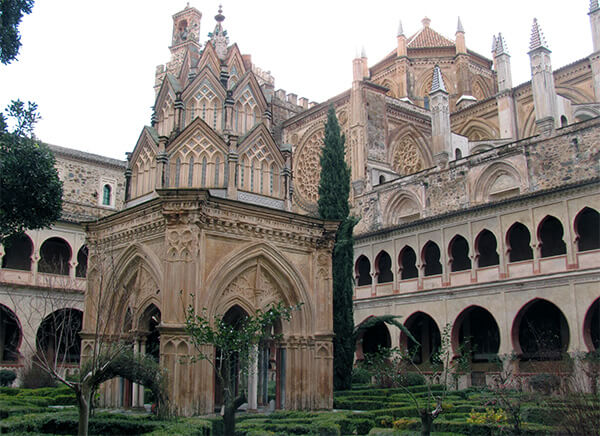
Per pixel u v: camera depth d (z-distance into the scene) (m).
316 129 61.00
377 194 52.44
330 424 18.33
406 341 45.56
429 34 77.56
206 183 23.00
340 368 31.91
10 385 39.81
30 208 21.92
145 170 24.48
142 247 22.06
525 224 38.94
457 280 42.53
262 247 22.75
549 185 39.81
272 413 21.52
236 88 25.38
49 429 17.61
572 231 36.41
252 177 24.14
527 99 54.66
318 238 24.69
